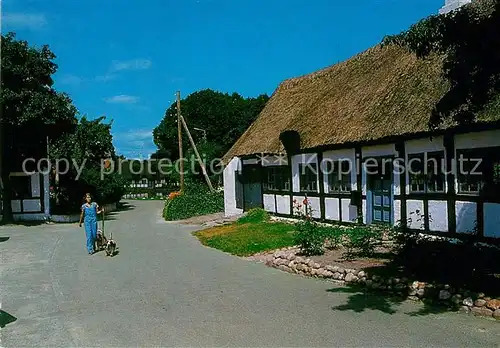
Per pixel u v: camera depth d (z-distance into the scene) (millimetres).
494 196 11219
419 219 13539
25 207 30656
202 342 6840
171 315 8258
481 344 6270
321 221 18219
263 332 7148
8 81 27078
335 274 10188
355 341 6605
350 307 8219
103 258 14938
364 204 16031
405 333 6809
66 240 20297
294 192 20031
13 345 7109
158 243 18188
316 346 6484
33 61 27812
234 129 56344
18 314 8781
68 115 29109
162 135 66688
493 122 10742
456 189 12320
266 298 9109
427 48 9352
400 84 15320
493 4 7676
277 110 24406
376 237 12203
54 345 7051
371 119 15297
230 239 17000
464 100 8570
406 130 13195
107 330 7613
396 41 9664
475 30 7809
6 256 15984
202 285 10508
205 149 43094
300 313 8016
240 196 25953
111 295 9969
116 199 46094
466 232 12000
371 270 9789
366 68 19000
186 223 26438
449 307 7828
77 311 8844
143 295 9828
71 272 12766
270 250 14398
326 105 19594
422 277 8922
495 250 9453
